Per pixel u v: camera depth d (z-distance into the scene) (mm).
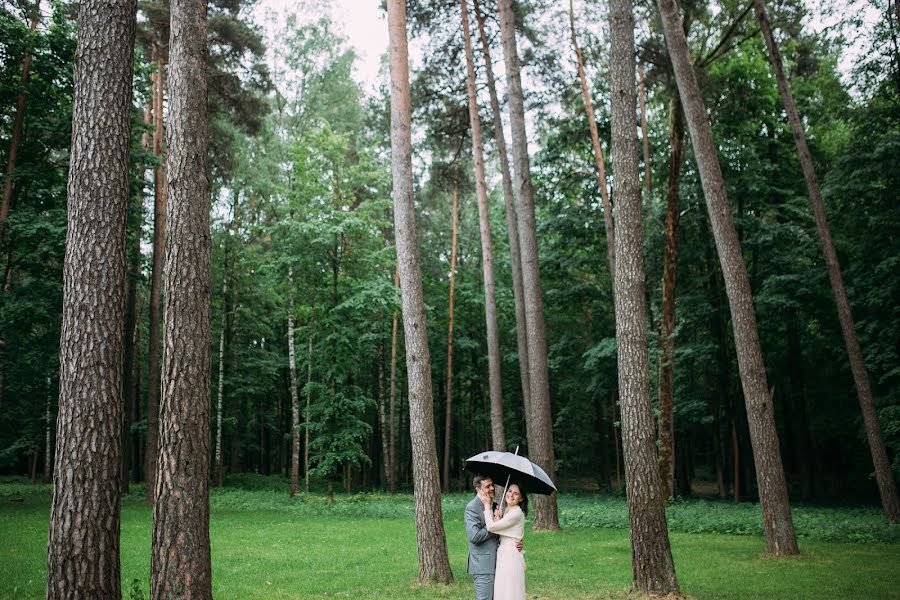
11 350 22312
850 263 25172
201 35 7148
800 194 28250
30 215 20484
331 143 28031
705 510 20906
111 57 6926
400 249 11773
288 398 46094
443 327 39688
